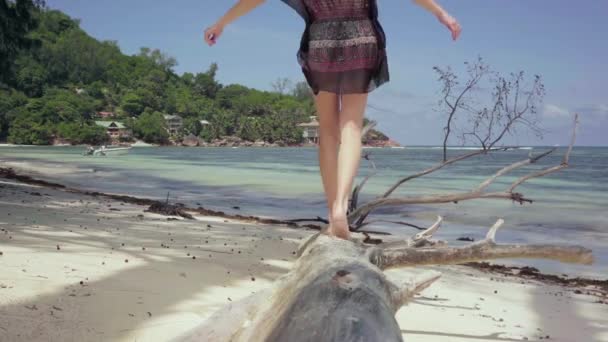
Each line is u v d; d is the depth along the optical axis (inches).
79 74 7544.3
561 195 889.5
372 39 125.0
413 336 183.9
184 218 484.1
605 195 886.4
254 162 2255.2
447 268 347.6
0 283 184.7
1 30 902.4
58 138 5447.8
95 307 170.4
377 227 546.0
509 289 284.5
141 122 6599.4
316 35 126.4
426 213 651.5
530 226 553.3
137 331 153.3
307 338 75.7
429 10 126.7
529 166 2096.5
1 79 1010.1
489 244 130.6
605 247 444.8
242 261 277.9
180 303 184.1
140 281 207.2
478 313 224.1
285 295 104.3
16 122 5201.8
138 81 7687.0
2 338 138.9
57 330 148.3
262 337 93.7
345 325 74.2
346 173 120.7
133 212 476.7
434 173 1528.1
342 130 125.5
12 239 265.1
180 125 7214.6
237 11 132.5
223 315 121.3
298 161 2410.2
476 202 770.8
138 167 1630.2
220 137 7411.4
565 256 128.9
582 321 221.6
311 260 109.3
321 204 733.3
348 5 124.4
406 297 110.7
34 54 1066.7
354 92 125.3
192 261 261.0
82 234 307.6
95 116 6737.2
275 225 502.3
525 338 190.4
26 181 807.1
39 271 205.3
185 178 1186.6
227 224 467.5
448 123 313.9
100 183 999.0
